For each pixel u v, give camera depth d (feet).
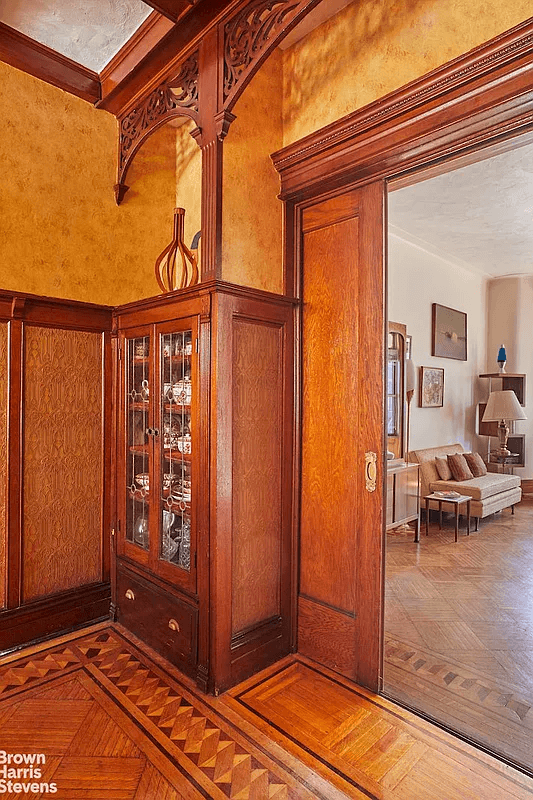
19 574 8.77
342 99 7.89
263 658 8.00
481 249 16.84
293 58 8.78
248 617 7.85
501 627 9.68
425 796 5.42
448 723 6.68
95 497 9.85
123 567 9.53
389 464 14.70
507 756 6.04
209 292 7.39
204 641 7.43
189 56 8.27
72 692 7.30
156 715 6.77
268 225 8.51
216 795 5.40
